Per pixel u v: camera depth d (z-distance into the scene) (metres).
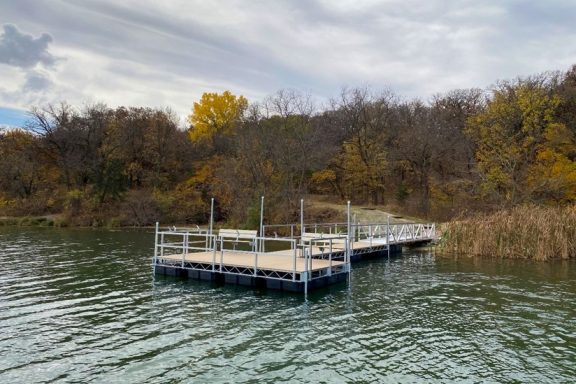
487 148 42.97
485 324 12.38
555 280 18.28
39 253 25.88
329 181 55.66
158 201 50.69
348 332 11.63
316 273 16.98
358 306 14.22
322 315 13.16
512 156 39.41
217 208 51.19
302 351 10.24
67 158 54.97
